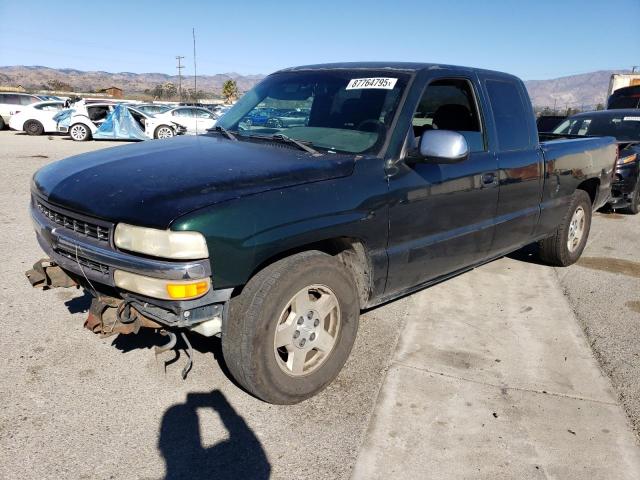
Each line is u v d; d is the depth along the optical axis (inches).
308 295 120.9
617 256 253.1
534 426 118.2
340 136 139.8
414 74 145.7
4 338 144.6
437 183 143.9
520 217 183.2
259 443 108.7
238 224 103.0
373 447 109.0
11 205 304.7
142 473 99.0
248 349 110.1
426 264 149.1
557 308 184.9
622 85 767.1
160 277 99.3
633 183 337.1
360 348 149.8
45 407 116.3
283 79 168.9
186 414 116.6
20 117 915.4
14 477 96.0
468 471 103.7
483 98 166.4
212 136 155.2
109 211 105.3
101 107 832.9
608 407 126.6
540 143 199.0
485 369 141.6
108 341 145.9
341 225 119.7
